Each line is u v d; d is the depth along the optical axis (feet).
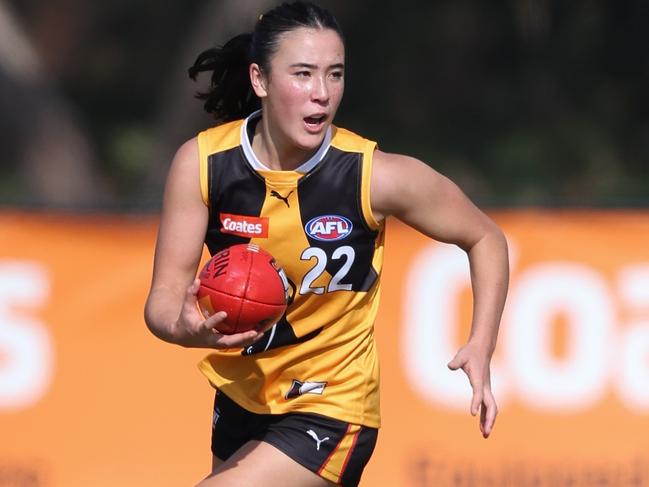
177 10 214.28
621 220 81.46
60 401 80.07
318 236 49.29
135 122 212.02
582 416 80.43
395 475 79.82
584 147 194.49
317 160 48.83
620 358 80.84
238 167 49.21
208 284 47.19
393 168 49.11
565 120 199.11
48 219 80.84
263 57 48.21
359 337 51.52
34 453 79.71
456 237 50.72
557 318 81.05
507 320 81.00
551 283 81.20
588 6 202.59
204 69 54.80
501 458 80.07
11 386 80.02
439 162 196.85
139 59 214.48
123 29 214.90
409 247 80.94
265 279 47.14
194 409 80.38
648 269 81.20
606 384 80.69
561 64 203.00
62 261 80.74
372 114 205.16
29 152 188.14
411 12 205.98
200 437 80.33
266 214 49.21
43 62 212.02
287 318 50.55
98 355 80.43
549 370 80.79
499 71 204.74
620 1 202.28
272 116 48.44
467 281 80.69
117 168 202.90
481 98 203.51
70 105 205.26
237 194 49.37
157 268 50.34
